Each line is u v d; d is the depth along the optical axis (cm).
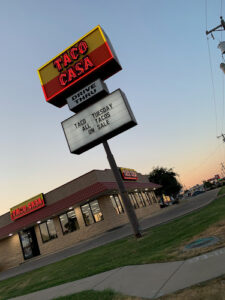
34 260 2444
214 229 755
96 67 1476
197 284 404
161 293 419
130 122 1352
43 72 1656
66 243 2575
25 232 2841
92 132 1432
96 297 491
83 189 2473
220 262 460
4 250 2902
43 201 2650
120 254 959
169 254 657
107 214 2434
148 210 3462
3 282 1475
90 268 877
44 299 641
